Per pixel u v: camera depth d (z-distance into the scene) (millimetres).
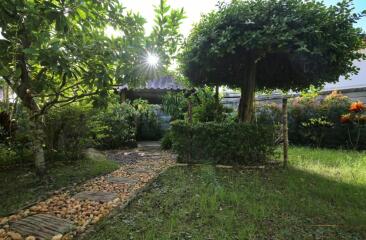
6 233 2680
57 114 5785
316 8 4523
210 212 3109
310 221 2957
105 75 3236
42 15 2627
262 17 4680
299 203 3416
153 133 11312
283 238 2594
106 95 3514
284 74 6547
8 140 5859
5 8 2584
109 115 9023
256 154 5578
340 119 8180
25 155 5738
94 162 6184
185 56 5312
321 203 3449
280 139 6105
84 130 6320
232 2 5203
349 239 2600
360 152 7391
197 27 5371
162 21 3262
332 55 4406
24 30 2811
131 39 3354
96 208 3396
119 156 7555
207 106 7707
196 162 5832
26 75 3641
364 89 8633
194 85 6945
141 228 2773
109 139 8953
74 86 3926
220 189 3812
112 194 3939
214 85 7457
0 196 3738
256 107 9750
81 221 2998
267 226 2828
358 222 2908
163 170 5328
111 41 3334
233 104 11000
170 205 3369
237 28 4797
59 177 4758
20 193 3879
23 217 3078
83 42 3209
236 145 5547
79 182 4566
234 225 2840
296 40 4281
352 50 4715
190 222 2902
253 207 3260
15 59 2967
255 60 5527
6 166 5469
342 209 3285
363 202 3494
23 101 4215
